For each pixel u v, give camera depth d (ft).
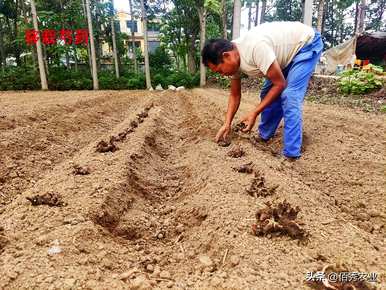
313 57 14.16
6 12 85.97
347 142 16.05
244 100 35.91
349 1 108.37
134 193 11.71
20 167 14.32
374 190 10.78
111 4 88.07
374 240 7.97
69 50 85.10
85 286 6.18
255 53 12.80
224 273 6.56
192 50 93.30
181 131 23.25
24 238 7.87
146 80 75.51
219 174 11.89
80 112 27.07
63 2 83.92
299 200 9.54
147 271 7.34
